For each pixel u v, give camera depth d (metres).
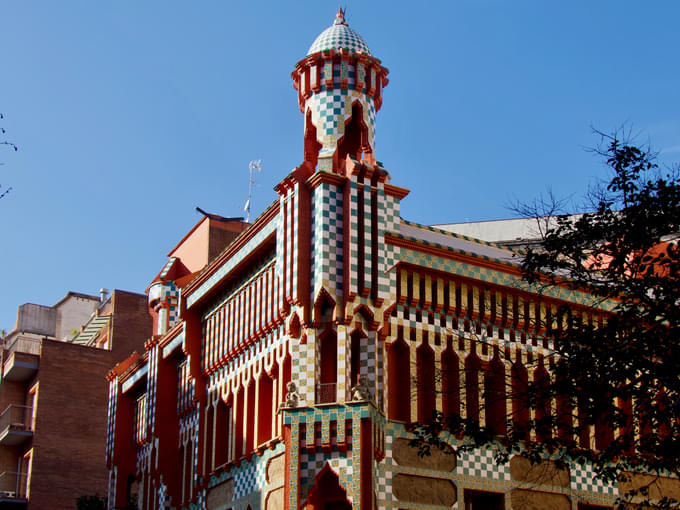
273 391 33.41
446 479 31.16
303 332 30.55
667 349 22.30
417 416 31.38
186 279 48.31
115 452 48.00
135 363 47.34
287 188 32.62
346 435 28.91
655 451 23.17
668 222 23.53
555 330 24.20
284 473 29.78
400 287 32.03
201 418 38.94
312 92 33.81
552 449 24.20
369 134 33.50
